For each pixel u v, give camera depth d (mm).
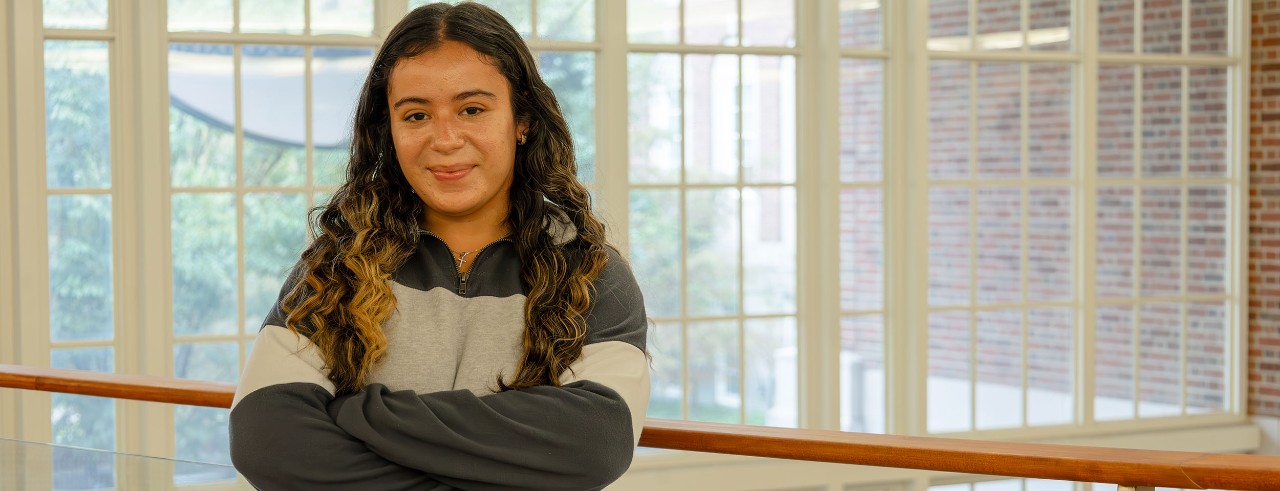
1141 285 6812
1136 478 1560
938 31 6168
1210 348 6895
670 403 5785
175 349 5129
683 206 5781
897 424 6113
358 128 1628
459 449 1429
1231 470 1508
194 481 1870
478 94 1539
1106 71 6633
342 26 5281
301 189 5273
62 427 4980
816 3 5922
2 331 4902
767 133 5918
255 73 5184
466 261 1595
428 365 1517
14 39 4816
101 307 5070
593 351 1522
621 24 5582
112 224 5055
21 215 4863
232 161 5176
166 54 5016
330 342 1481
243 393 1485
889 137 6055
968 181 6270
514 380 1494
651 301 5742
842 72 5965
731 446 1788
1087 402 6555
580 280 1536
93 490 1963
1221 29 6766
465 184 1538
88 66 5004
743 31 5844
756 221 5914
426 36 1547
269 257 5254
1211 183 6836
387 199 1601
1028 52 6336
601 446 1448
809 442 1747
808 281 5977
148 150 5000
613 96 5574
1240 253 6828
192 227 5129
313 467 1438
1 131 4844
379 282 1506
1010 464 1634
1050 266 6781
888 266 6109
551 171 1604
